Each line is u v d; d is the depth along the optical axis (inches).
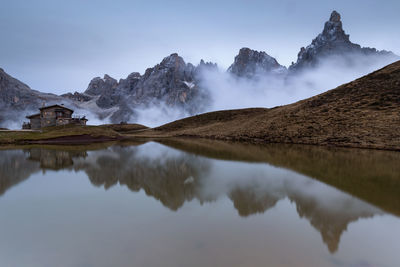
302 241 186.7
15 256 168.2
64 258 164.2
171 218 236.5
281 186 360.5
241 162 610.2
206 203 283.9
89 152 865.5
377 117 1188.5
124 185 374.0
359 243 183.3
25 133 1571.1
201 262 156.5
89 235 199.6
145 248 176.6
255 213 249.6
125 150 950.4
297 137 1333.7
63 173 469.4
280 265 152.7
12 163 599.2
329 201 287.1
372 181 385.4
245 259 160.2
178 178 424.5
